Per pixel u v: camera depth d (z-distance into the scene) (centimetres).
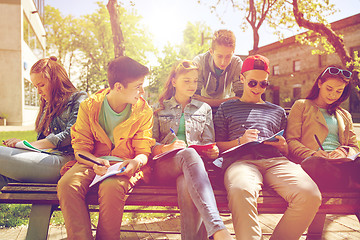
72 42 3347
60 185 206
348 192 233
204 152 257
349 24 2430
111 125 243
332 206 229
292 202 213
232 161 252
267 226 324
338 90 277
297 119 285
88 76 3111
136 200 220
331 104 289
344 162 233
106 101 243
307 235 289
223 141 283
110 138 245
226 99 330
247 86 280
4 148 241
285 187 218
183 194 214
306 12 904
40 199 212
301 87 2855
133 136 248
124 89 231
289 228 213
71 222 200
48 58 279
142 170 243
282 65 3059
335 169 233
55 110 272
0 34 2055
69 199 203
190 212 212
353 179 233
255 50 857
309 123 281
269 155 254
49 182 244
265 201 221
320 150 261
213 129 288
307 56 2783
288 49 2975
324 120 281
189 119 281
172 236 297
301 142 284
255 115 277
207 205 197
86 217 204
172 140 280
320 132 279
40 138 286
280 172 229
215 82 353
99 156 246
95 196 215
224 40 322
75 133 239
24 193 215
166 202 222
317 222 283
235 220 206
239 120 276
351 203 227
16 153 240
